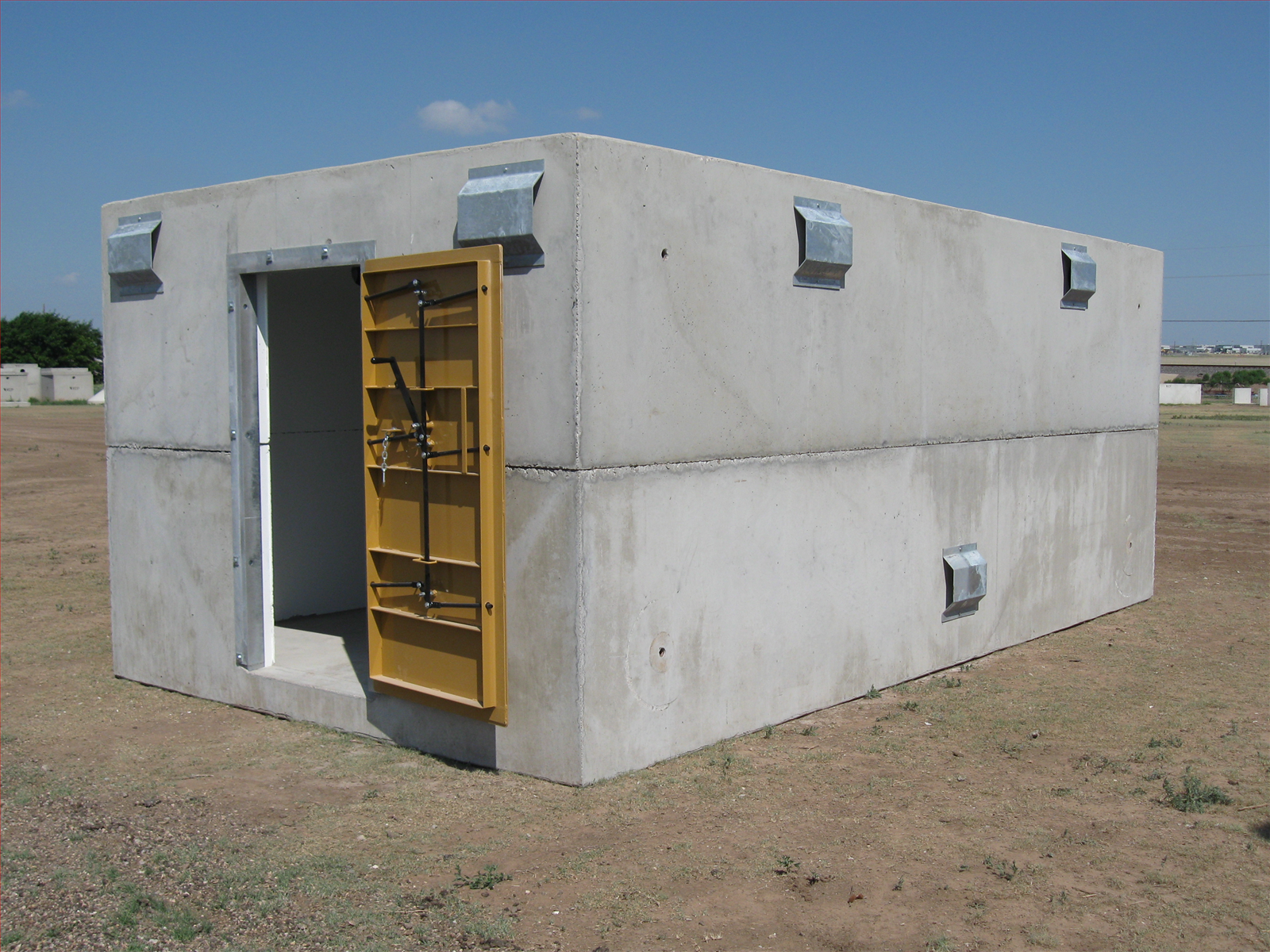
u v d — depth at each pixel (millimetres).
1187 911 5199
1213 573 15117
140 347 9266
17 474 28266
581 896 5305
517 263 6723
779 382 7961
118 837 6059
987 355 10242
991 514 10414
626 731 6938
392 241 7430
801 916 5129
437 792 6715
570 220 6453
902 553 9289
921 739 7844
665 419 7082
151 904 5172
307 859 5723
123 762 7414
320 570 11461
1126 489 12773
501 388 6562
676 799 6586
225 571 8727
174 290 8930
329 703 8039
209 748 7684
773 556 8000
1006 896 5344
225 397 8609
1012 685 9375
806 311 8164
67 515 21297
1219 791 6715
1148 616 12398
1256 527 19344
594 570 6645
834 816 6367
